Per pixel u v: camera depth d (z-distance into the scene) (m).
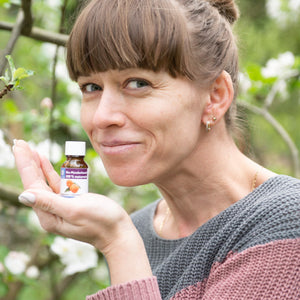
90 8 1.09
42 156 1.21
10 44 1.68
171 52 1.05
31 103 3.11
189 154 1.17
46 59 2.92
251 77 2.65
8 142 1.97
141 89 1.08
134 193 3.07
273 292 0.94
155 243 1.39
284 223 1.01
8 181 2.96
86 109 1.18
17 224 2.99
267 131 4.45
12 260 2.24
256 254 0.99
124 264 1.03
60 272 2.98
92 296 1.04
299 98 4.69
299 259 0.94
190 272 1.12
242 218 1.10
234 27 1.38
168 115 1.08
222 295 0.99
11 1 1.98
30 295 3.29
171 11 1.06
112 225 1.04
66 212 1.00
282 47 4.86
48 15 2.79
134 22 1.04
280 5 4.75
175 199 1.31
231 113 1.28
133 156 1.12
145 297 1.01
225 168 1.24
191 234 1.22
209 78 1.13
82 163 1.12
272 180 1.17
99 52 1.05
